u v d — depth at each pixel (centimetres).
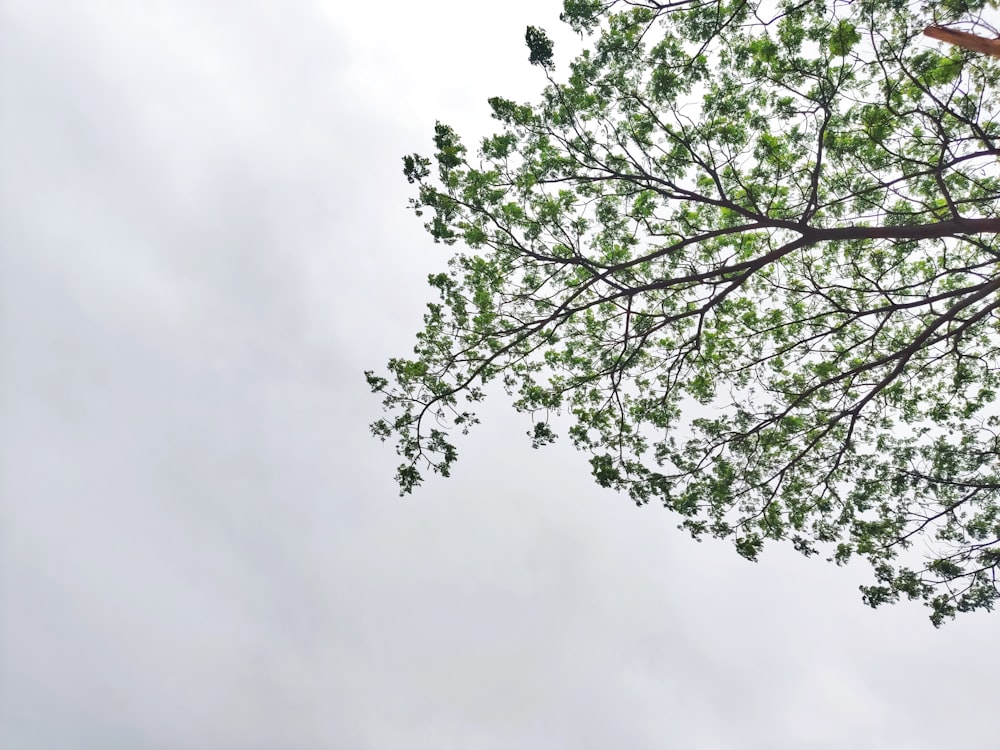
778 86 1030
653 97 1091
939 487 1244
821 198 1155
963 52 915
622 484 1356
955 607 1162
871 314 1191
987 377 1312
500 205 1194
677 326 1417
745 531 1297
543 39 1035
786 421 1328
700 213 1259
